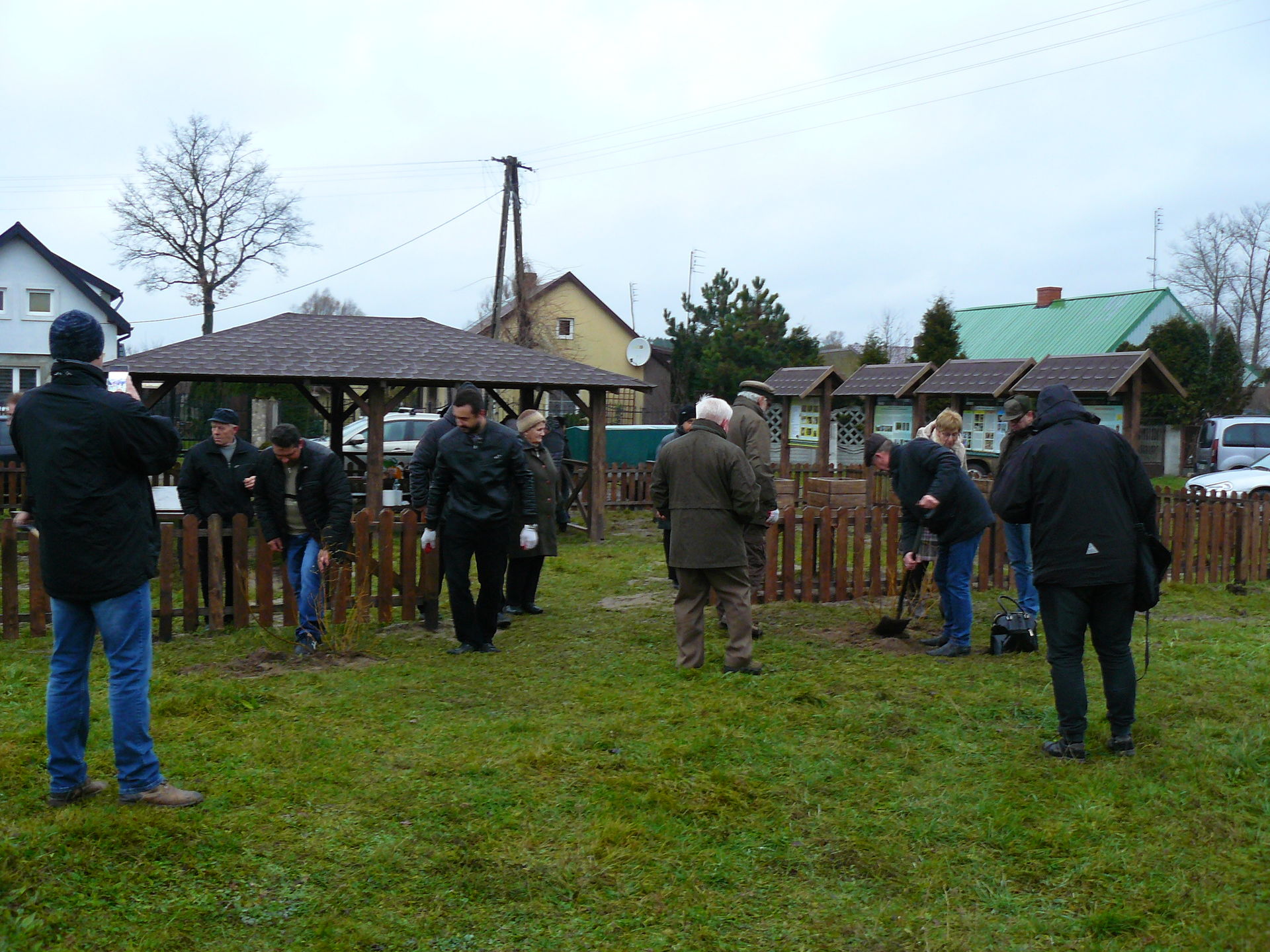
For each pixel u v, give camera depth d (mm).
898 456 7352
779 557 10258
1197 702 5766
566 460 15578
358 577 7754
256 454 7918
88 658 4191
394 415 25234
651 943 3299
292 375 13203
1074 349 38781
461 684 6289
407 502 14102
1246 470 18109
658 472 6723
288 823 4117
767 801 4398
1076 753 4906
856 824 4184
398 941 3291
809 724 5453
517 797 4406
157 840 3852
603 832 4020
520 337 32031
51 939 3215
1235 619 8672
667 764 4816
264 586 7703
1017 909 3518
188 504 7875
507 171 31391
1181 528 10680
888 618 7609
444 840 3986
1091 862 3818
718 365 38531
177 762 4770
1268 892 3562
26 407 3994
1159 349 32625
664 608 9023
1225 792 4441
